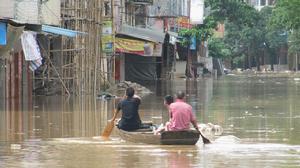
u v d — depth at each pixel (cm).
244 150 2800
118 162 2494
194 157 2606
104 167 2392
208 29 13312
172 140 2919
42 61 6169
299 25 10669
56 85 6234
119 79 8919
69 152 2752
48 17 5953
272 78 12938
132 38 8919
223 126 3747
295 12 10581
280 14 10925
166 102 3114
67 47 6444
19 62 5775
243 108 4966
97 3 7038
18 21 5281
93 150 2800
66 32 5716
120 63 8994
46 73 6191
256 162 2489
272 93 6975
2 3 5347
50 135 3322
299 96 6419
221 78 12825
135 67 10262
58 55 6334
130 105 3155
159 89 7750
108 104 5212
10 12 5350
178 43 12506
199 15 12431
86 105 5106
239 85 9088
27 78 5941
